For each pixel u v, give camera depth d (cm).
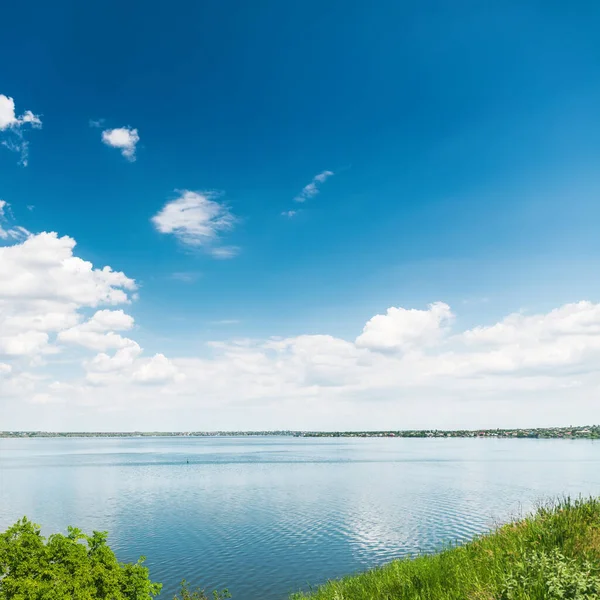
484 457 19225
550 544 1207
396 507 6862
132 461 19050
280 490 9156
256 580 3666
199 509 6994
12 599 1365
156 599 3244
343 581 1962
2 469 15075
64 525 5825
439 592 1181
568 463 15388
